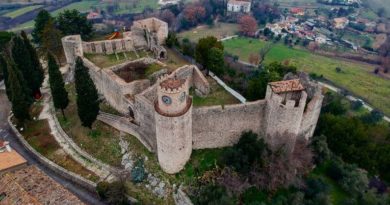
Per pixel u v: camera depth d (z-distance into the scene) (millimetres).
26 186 45281
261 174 52000
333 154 60000
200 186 50812
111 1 196500
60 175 56750
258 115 54469
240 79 71312
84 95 55969
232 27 167875
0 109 72188
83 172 55906
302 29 173875
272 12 195000
